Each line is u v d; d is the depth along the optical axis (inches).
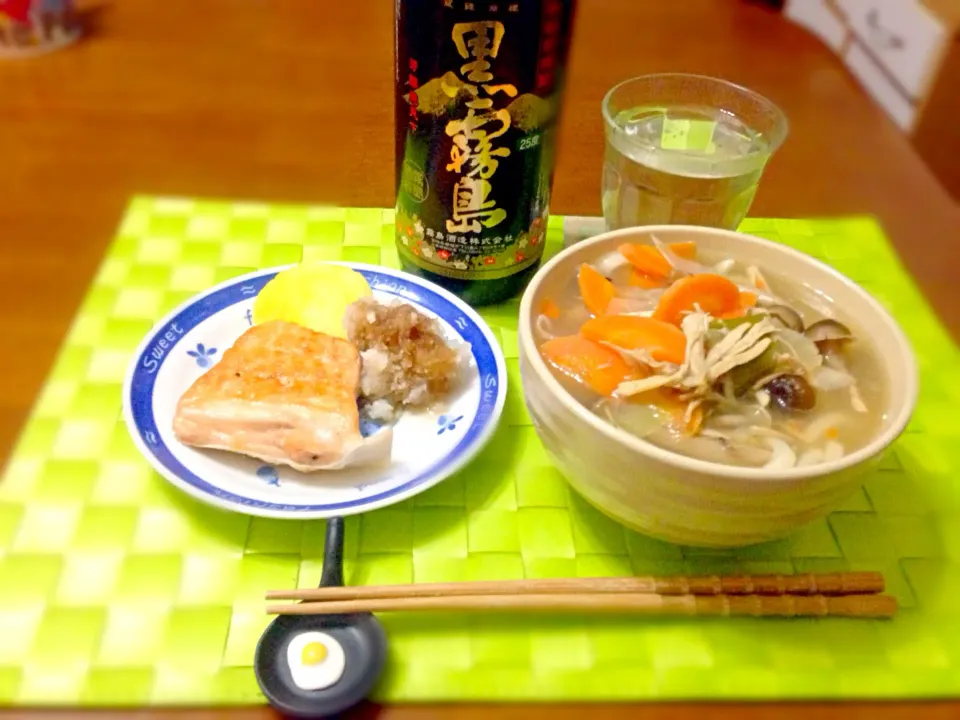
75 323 15.3
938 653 10.8
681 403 11.0
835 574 11.2
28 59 27.2
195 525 11.8
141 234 17.9
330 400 12.6
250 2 32.4
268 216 18.8
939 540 12.4
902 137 25.2
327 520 11.7
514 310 16.6
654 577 11.1
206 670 10.0
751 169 15.9
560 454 11.0
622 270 13.6
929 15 34.7
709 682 10.2
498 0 12.5
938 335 16.6
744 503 9.6
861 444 10.9
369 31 31.2
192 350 14.4
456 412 13.9
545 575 11.6
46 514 11.8
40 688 9.7
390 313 14.3
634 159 15.9
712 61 28.9
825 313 12.9
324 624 10.3
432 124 13.9
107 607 10.6
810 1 45.8
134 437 12.2
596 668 10.3
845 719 10.0
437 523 12.2
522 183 14.7
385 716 9.7
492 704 9.9
